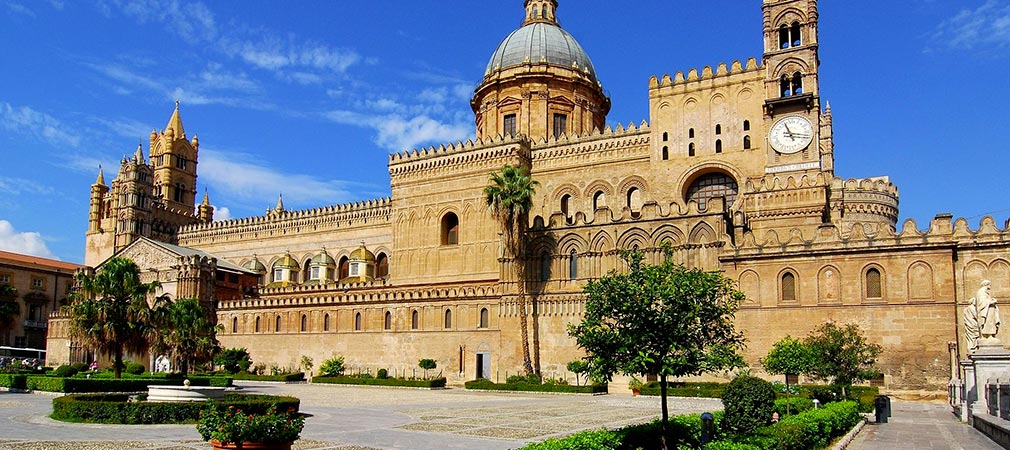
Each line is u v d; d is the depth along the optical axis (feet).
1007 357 120.78
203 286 352.08
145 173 449.06
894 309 203.00
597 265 249.34
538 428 116.88
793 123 255.09
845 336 179.63
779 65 258.98
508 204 258.57
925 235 202.90
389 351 291.58
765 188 246.88
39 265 446.19
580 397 205.98
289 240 402.31
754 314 218.38
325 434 104.06
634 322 78.02
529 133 333.21
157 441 92.22
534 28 352.90
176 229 461.37
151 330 223.51
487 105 346.33
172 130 479.82
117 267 221.25
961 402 147.95
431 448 90.89
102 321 214.90
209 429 72.23
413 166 327.88
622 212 247.91
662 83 285.64
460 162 316.19
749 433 83.10
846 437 103.40
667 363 75.97
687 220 236.02
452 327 279.08
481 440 100.12
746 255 222.28
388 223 370.12
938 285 199.72
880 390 200.64
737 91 272.31
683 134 278.67
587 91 346.54
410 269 320.91
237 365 316.60
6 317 369.50
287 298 321.73
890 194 271.69
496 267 300.20
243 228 418.92
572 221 260.21
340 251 383.86
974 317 140.36
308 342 313.32
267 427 69.26
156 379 208.03
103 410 113.80
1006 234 195.21
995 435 99.55
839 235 212.23
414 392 227.81
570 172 302.86
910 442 101.91
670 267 81.25
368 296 300.20
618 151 293.84
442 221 318.45
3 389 200.03
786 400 124.77
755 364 215.51
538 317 256.52
